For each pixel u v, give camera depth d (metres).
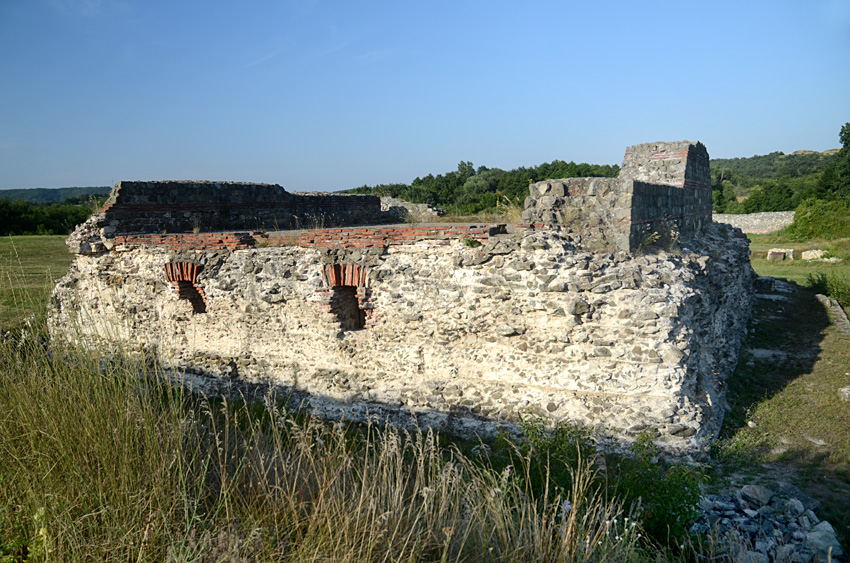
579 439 7.06
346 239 10.02
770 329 15.16
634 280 8.24
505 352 8.98
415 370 9.70
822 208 40.91
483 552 4.46
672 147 13.11
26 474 4.80
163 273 11.93
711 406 8.91
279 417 6.41
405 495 5.40
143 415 5.48
